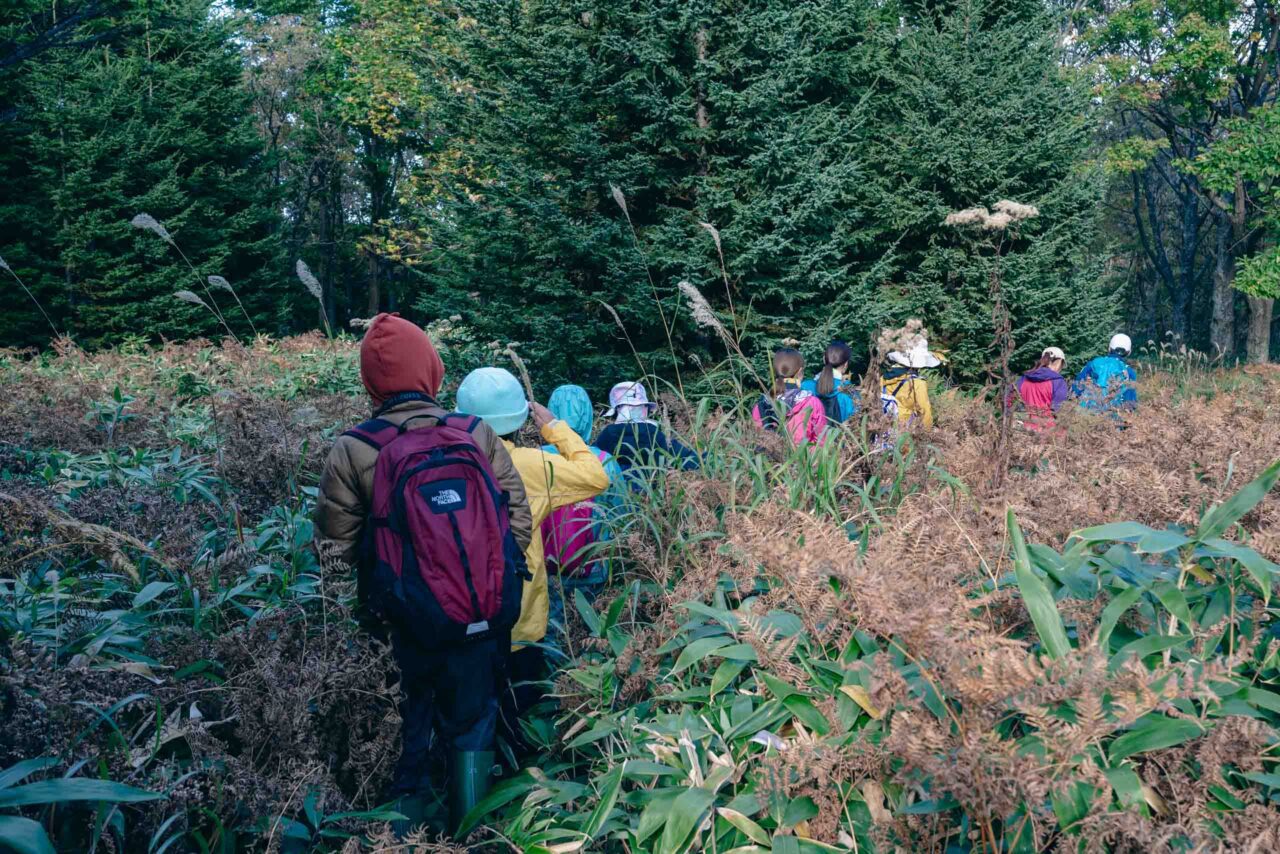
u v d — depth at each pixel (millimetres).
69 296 22000
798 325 10859
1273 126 22328
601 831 2475
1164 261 36562
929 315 12875
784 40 10398
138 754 2299
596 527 3652
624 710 2918
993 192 12547
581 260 10461
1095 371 7258
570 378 10875
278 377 11617
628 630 3369
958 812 2018
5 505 2938
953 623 2004
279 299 26391
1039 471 3760
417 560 2537
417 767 2777
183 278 22703
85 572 3633
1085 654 1818
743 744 2541
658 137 10734
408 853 2451
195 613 3105
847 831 2176
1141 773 2125
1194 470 3408
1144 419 4539
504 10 10602
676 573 3564
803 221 10492
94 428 5891
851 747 2166
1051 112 13188
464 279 11008
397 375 2764
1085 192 13289
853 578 2051
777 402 4316
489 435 2818
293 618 3057
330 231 39906
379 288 40375
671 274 10539
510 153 11062
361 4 29234
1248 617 2385
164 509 3783
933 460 4145
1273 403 5391
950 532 2750
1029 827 1863
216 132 26734
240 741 2926
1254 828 1813
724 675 2705
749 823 2246
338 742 2957
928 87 12852
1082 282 12930
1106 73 24703
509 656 3045
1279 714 2232
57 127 22188
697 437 4348
